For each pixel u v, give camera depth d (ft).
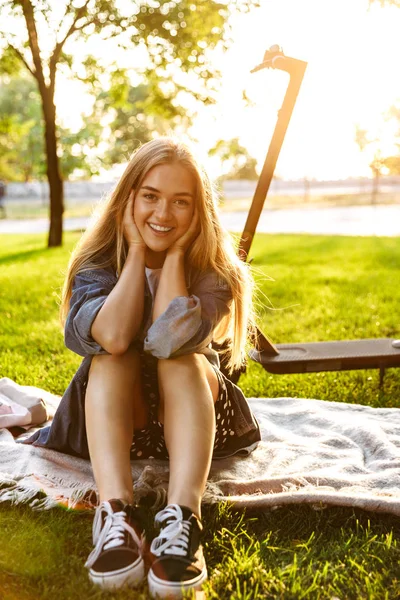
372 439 9.00
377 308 20.48
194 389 6.69
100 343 6.80
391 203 88.58
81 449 7.94
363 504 7.13
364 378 13.11
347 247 36.88
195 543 5.99
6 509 7.16
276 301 21.85
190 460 6.36
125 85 41.73
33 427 9.41
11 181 137.28
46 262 33.63
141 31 34.42
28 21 36.50
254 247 37.96
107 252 7.63
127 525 5.97
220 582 6.03
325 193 121.19
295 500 7.22
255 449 8.72
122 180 7.35
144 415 7.50
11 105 135.44
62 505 7.18
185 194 7.20
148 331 6.73
